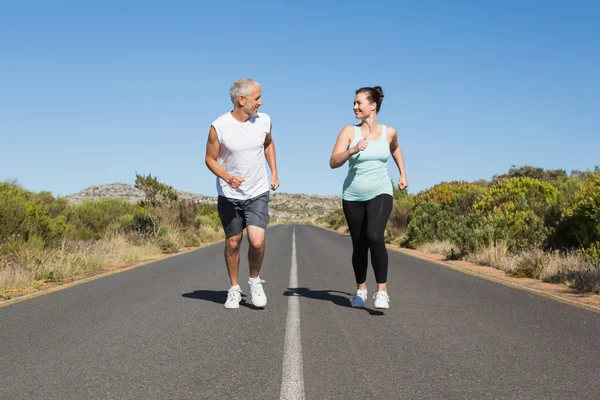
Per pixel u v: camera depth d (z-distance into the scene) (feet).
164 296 25.20
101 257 43.98
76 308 22.03
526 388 11.78
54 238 49.01
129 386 11.94
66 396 11.31
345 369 13.17
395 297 24.75
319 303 23.03
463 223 56.90
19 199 50.16
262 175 20.25
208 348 15.26
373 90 20.01
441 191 85.61
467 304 22.79
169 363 13.75
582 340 16.30
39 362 13.92
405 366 13.46
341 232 125.39
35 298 24.95
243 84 19.39
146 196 84.53
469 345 15.62
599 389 11.71
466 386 11.90
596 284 26.61
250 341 16.07
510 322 18.95
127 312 20.98
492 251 41.65
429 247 57.52
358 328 17.89
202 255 52.34
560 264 33.14
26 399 11.14
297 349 15.11
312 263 43.21
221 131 19.52
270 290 27.48
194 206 89.97
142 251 54.44
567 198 49.52
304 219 414.21
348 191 20.38
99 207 80.84
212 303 23.03
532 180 62.64
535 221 45.83
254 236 20.36
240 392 11.50
